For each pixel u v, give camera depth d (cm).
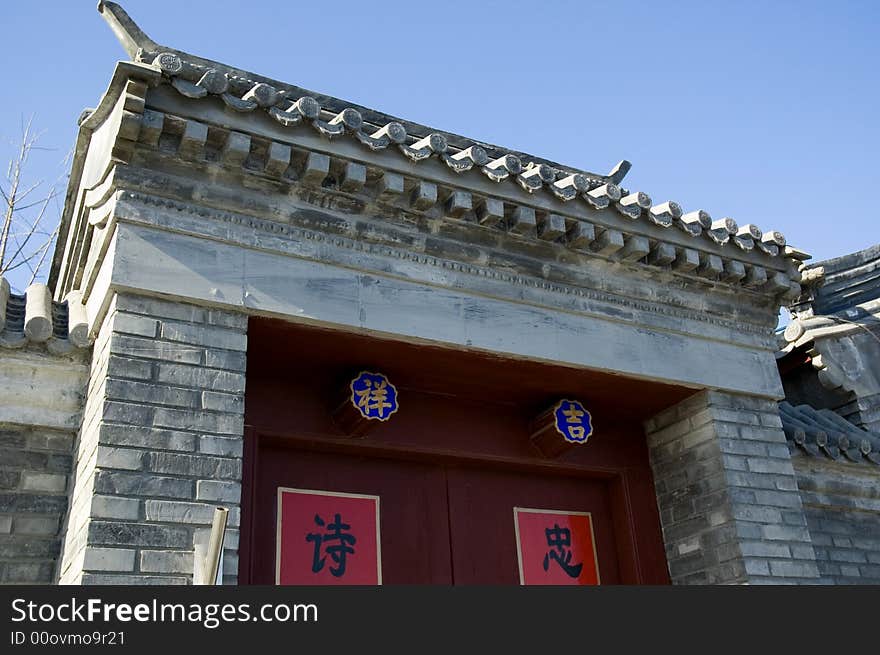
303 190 706
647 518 920
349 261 718
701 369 882
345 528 782
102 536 549
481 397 870
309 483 784
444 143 738
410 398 845
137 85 623
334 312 698
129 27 798
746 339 929
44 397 674
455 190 750
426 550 812
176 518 575
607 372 826
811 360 1251
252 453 745
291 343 722
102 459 569
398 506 817
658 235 852
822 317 1300
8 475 654
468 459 852
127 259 630
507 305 789
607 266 849
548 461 895
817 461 991
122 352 607
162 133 654
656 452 943
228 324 657
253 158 685
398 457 830
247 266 676
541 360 787
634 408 926
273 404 773
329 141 700
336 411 782
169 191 662
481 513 859
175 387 616
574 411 874
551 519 898
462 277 770
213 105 659
